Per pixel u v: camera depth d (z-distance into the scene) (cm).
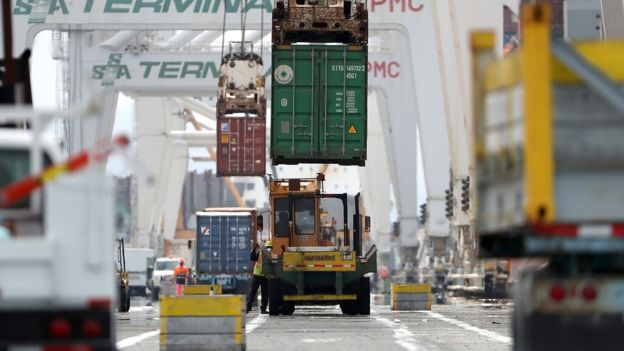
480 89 3250
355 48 10175
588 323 3025
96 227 2570
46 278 2555
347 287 9850
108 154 2573
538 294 3041
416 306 11131
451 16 15600
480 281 16075
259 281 11000
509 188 3092
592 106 3012
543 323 3039
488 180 3225
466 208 16562
